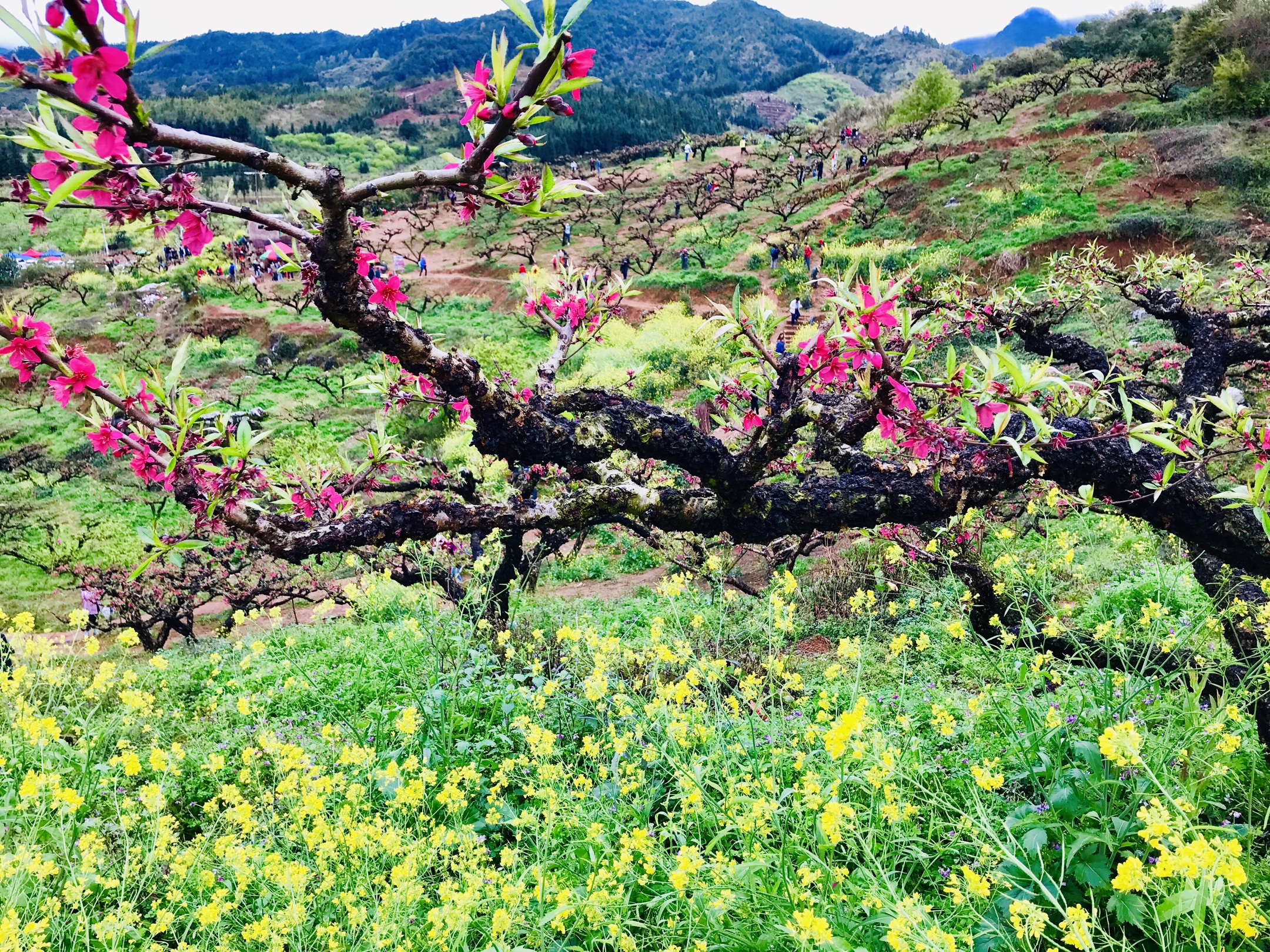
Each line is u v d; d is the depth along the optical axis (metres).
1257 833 2.65
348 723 5.12
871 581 9.60
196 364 37.16
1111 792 2.77
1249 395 8.53
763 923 2.62
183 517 23.42
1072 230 27.56
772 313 3.52
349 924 2.94
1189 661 3.63
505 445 3.22
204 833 4.04
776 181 48.81
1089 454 3.20
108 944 2.99
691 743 3.61
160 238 1.96
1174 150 30.56
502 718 4.98
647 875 3.09
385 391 4.88
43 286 47.84
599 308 5.02
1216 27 35.97
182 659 9.16
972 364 2.93
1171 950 2.27
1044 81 45.06
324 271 2.59
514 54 1.90
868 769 2.92
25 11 1.45
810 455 3.78
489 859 3.44
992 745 3.40
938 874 2.86
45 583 21.61
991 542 6.32
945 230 32.06
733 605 7.25
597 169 67.06
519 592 8.19
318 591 12.32
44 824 3.71
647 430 3.32
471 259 49.03
